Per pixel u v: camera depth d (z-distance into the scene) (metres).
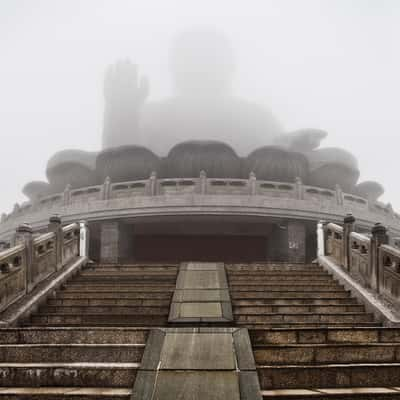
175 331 7.81
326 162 33.28
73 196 29.03
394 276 10.68
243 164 31.56
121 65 41.38
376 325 9.85
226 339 7.50
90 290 12.40
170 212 25.95
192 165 30.89
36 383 6.81
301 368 6.77
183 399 5.68
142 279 13.36
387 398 6.26
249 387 6.00
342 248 14.45
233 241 31.11
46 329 8.03
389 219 30.64
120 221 27.22
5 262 10.44
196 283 12.24
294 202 26.75
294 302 11.32
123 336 7.89
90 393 6.26
